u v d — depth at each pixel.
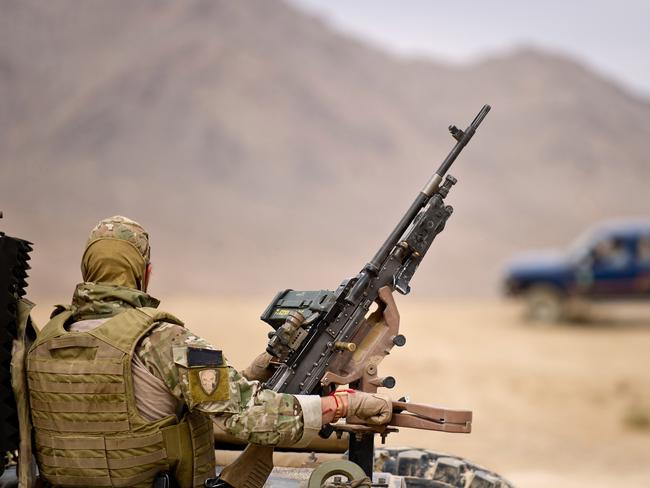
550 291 56.09
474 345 49.97
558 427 31.77
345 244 185.12
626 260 52.84
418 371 41.94
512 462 26.58
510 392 37.81
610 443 29.45
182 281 146.12
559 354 47.06
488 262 183.25
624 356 46.41
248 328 54.38
